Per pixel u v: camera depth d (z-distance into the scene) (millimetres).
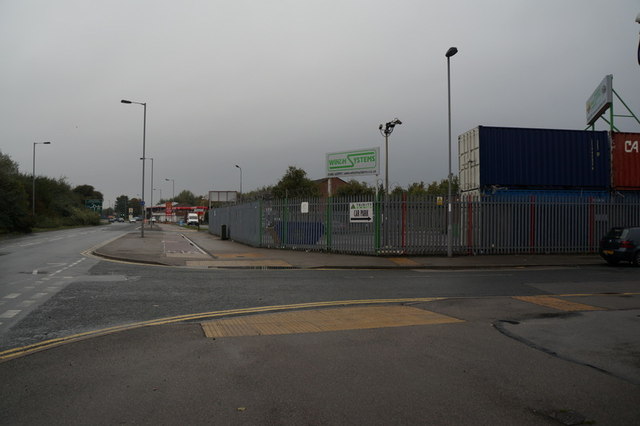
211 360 5344
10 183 46125
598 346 6102
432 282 12734
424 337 6508
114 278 12578
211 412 3898
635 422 3775
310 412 3914
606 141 22234
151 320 7609
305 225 21875
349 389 4457
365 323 7387
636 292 11039
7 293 10023
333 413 3898
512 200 20453
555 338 6504
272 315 7984
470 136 21922
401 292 10914
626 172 22297
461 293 10844
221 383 4594
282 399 4195
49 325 7184
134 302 9156
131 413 3871
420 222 19859
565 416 3871
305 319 7672
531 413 3930
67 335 6590
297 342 6176
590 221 21125
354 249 20156
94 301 9203
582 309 8719
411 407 4035
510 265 17219
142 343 6059
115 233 44812
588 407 4070
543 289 11523
